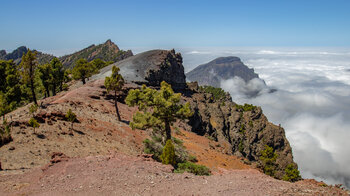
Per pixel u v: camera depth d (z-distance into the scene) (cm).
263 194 1215
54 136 2156
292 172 3488
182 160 2391
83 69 7100
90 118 3111
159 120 2670
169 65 8569
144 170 1498
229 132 9262
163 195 1196
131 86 6344
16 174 1351
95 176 1350
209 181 1425
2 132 1853
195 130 6738
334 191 1277
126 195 1169
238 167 3366
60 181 1279
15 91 5416
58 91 8162
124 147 2492
